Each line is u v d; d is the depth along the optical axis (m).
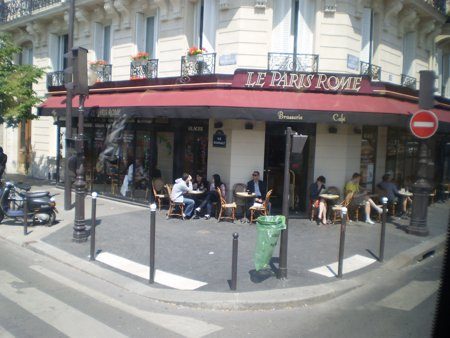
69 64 9.09
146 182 13.13
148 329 4.92
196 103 10.54
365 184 12.91
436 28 15.66
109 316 5.27
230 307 5.68
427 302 5.99
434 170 16.58
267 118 10.29
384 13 13.14
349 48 11.71
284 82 10.87
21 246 8.66
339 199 11.77
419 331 4.96
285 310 5.70
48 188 16.34
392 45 13.72
